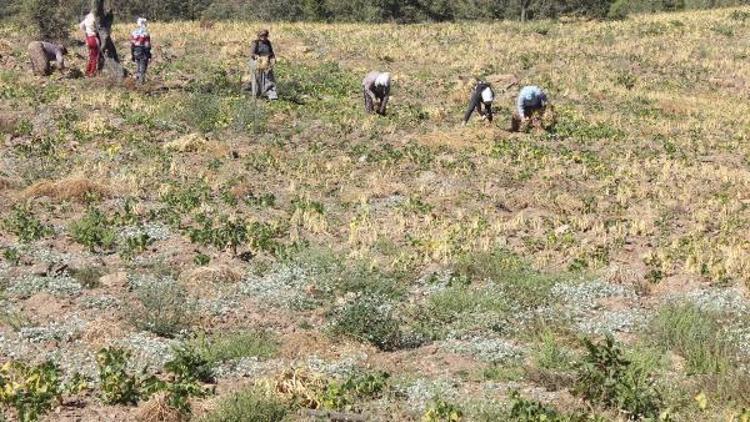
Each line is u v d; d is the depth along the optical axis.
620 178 34.38
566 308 20.64
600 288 21.84
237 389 15.73
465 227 26.89
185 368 15.83
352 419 14.33
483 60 61.50
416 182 32.94
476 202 30.48
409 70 58.06
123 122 38.16
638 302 21.11
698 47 68.62
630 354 17.06
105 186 29.19
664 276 23.06
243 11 97.81
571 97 52.38
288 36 65.81
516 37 71.25
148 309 19.09
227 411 14.16
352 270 22.45
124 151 34.31
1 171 30.69
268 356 17.44
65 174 30.72
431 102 48.31
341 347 18.14
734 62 64.06
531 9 94.50
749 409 14.77
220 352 17.28
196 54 57.50
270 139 38.00
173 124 38.88
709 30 74.75
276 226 26.41
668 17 85.75
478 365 17.42
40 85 43.47
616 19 88.94
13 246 23.77
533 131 41.59
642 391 15.10
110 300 20.09
